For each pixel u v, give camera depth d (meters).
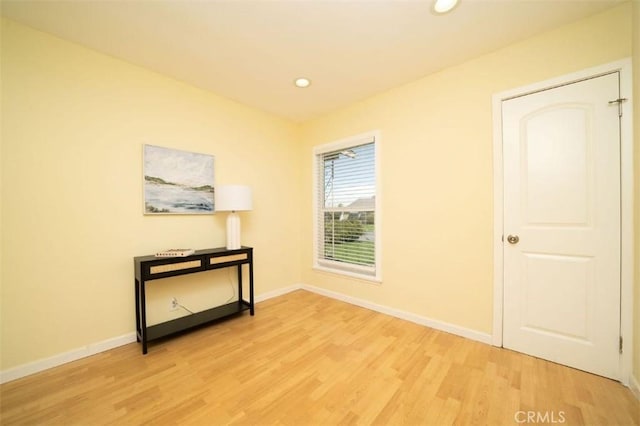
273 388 1.56
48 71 1.79
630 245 1.55
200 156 2.57
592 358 1.66
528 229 1.88
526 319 1.90
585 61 1.66
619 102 1.57
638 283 1.48
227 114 2.83
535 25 1.72
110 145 2.05
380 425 1.28
